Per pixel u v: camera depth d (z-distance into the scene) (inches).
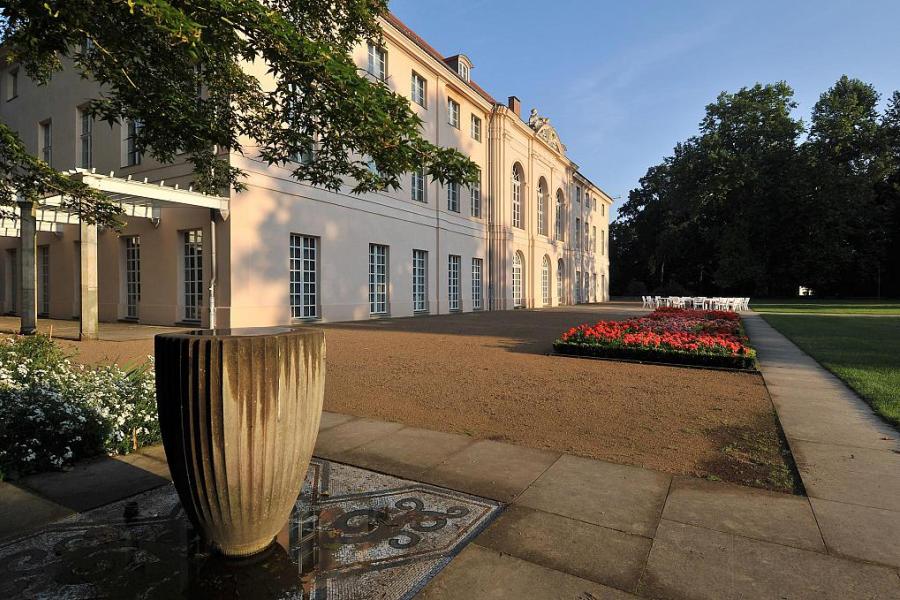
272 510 105.0
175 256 646.5
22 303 506.3
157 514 127.7
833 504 130.6
